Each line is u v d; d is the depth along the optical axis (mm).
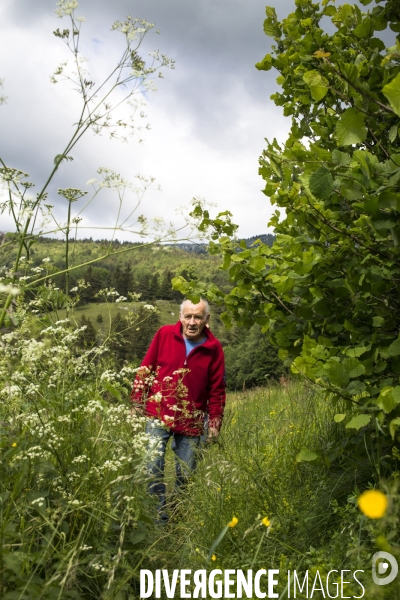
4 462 2330
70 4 2607
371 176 2396
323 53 2477
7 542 2053
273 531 2814
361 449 3127
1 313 2412
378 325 2943
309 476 3488
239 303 3338
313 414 4371
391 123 3127
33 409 2619
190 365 4320
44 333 2812
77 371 2865
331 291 3146
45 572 2141
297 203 2791
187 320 4352
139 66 2742
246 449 3906
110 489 2572
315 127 3281
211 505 3035
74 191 2779
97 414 3059
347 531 2633
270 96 3666
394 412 2709
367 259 2799
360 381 2857
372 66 3057
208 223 3121
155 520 3020
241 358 46312
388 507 2049
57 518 2289
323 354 2867
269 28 3600
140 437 2660
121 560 2291
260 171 3174
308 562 2436
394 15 3039
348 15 3195
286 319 3215
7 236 2477
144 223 2771
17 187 2453
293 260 2996
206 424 4297
